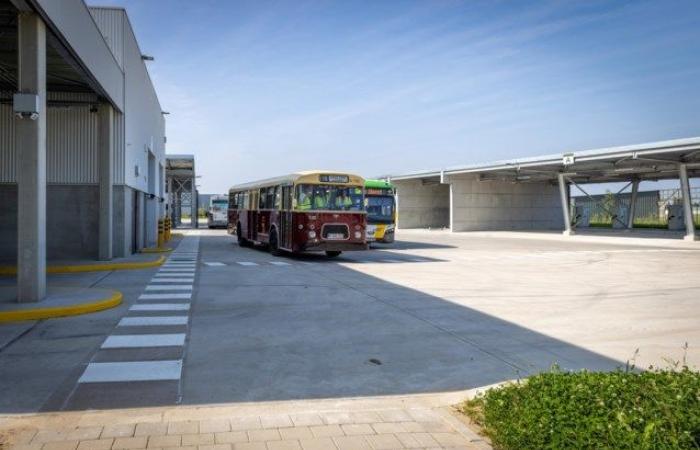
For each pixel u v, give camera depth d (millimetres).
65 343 8086
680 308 11617
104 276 15844
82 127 19000
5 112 17719
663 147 29562
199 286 14000
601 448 3742
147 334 8703
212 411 5367
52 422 4980
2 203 17828
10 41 12867
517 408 4578
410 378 6676
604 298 12891
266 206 24766
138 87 23094
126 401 5691
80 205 19062
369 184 30406
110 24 19359
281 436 4703
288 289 13648
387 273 17484
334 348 8039
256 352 7746
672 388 4590
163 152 38188
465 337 8820
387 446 4547
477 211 49094
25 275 10398
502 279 16281
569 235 39656
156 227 30562
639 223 52531
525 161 38312
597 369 7062
